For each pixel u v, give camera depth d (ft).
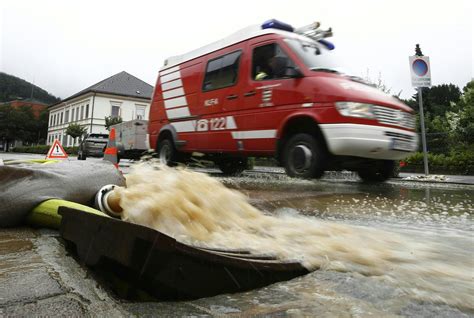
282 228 6.83
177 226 5.92
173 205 6.12
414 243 6.42
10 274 4.17
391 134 17.07
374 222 8.55
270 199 11.30
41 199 6.97
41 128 251.39
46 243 5.55
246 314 3.51
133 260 3.59
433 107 131.34
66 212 4.87
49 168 8.05
